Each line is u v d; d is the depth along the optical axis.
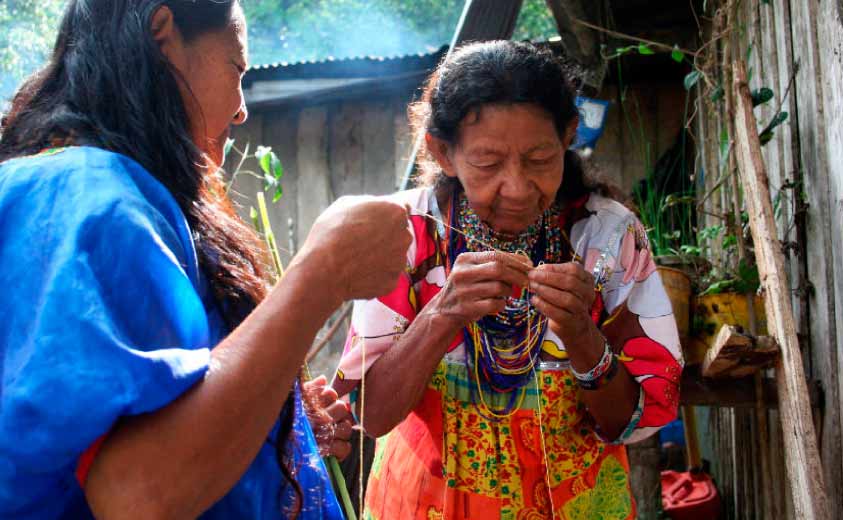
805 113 2.38
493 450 1.72
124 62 1.09
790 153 2.55
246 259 1.19
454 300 1.60
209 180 1.17
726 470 3.77
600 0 4.30
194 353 0.94
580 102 3.18
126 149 1.07
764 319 2.38
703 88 4.12
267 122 6.03
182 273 0.97
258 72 5.60
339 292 1.05
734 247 2.89
